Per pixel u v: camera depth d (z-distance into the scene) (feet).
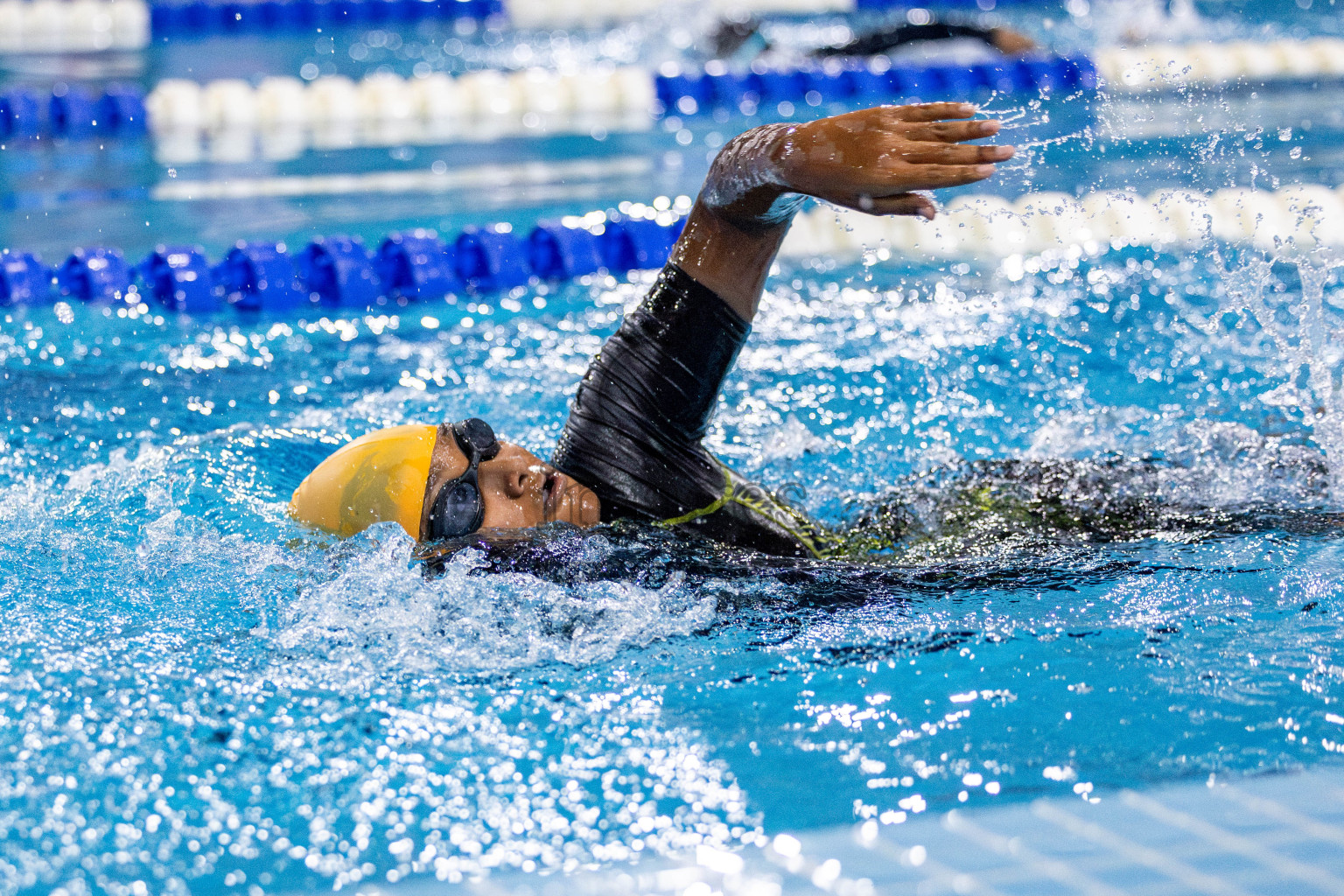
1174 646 7.75
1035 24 35.60
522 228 20.03
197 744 6.85
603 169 24.36
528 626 7.79
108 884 5.72
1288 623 7.98
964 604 8.27
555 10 39.99
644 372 8.61
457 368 14.32
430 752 6.81
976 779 6.41
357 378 13.92
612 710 7.21
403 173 24.34
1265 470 10.15
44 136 27.25
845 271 18.26
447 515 8.05
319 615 7.95
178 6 37.86
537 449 11.70
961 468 10.34
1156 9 35.01
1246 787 6.22
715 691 7.38
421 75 32.27
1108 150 22.48
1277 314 15.12
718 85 30.68
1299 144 22.88
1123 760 6.54
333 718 7.13
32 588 8.59
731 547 8.55
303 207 21.67
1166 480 10.03
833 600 8.19
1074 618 8.09
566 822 6.17
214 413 12.65
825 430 12.45
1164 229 18.84
